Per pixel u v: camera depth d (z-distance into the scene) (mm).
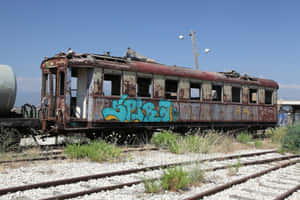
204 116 14602
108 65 11367
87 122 10938
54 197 4980
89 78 11117
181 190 5812
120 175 6969
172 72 13422
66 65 10609
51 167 7453
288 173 7938
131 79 12055
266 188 6211
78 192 5270
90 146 9359
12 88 9531
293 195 5758
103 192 5539
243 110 16594
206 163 8148
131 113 11961
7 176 6395
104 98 11242
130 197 5289
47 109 11195
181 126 13711
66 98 10531
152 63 13062
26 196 5156
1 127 9414
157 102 12844
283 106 32000
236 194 5699
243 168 8352
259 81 17859
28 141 10812
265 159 9789
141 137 12867
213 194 5668
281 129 17641
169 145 11383
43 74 11656
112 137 11742
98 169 7469
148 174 7145
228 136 14555
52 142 13359
